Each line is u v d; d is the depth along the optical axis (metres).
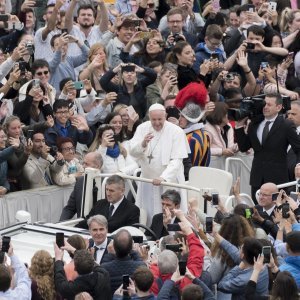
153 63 79.31
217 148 75.69
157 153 67.81
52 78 77.38
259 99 71.56
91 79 77.31
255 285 53.88
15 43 80.12
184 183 68.44
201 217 61.12
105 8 82.12
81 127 72.31
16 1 86.31
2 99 71.75
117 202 65.44
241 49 82.12
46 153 69.62
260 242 54.91
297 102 74.38
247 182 76.81
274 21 90.25
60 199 69.62
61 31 80.44
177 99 71.56
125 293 53.53
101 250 58.44
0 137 67.38
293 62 85.62
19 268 54.09
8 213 67.19
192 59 79.00
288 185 67.56
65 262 57.44
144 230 66.44
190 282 54.03
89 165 68.25
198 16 89.81
